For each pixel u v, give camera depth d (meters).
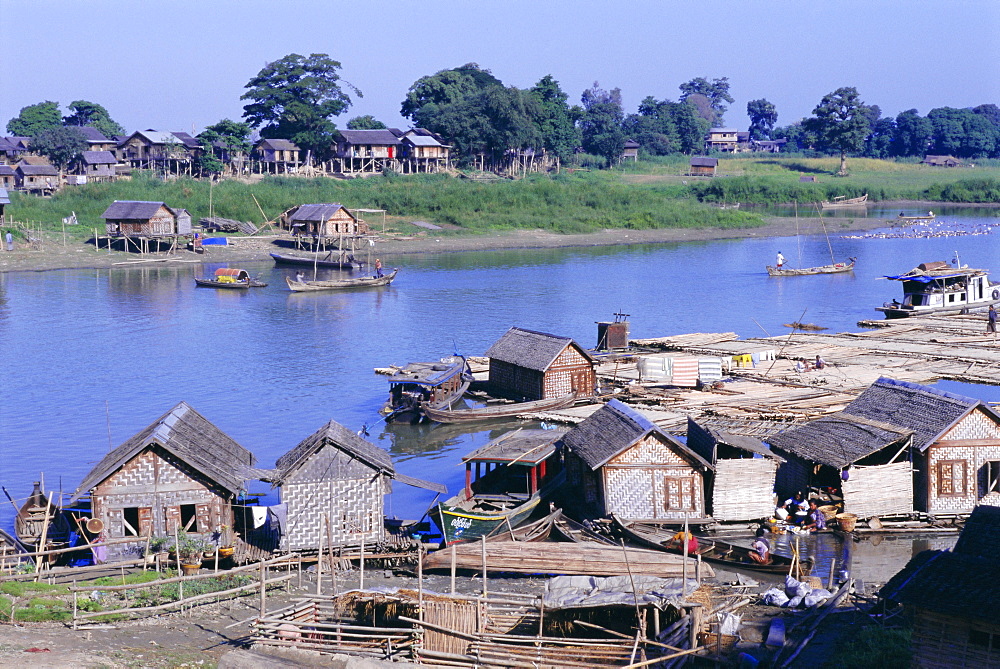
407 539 46.19
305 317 106.38
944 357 83.69
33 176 185.75
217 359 85.56
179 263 148.75
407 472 59.41
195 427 47.09
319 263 147.62
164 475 42.97
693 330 100.06
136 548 42.78
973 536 32.22
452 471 59.69
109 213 152.62
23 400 71.62
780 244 178.50
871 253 163.50
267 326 101.12
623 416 51.25
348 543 44.81
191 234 159.88
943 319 104.38
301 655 33.22
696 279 135.75
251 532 47.03
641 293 122.94
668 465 48.19
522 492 52.41
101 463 45.25
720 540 46.78
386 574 43.53
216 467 43.50
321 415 69.19
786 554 45.09
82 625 35.00
